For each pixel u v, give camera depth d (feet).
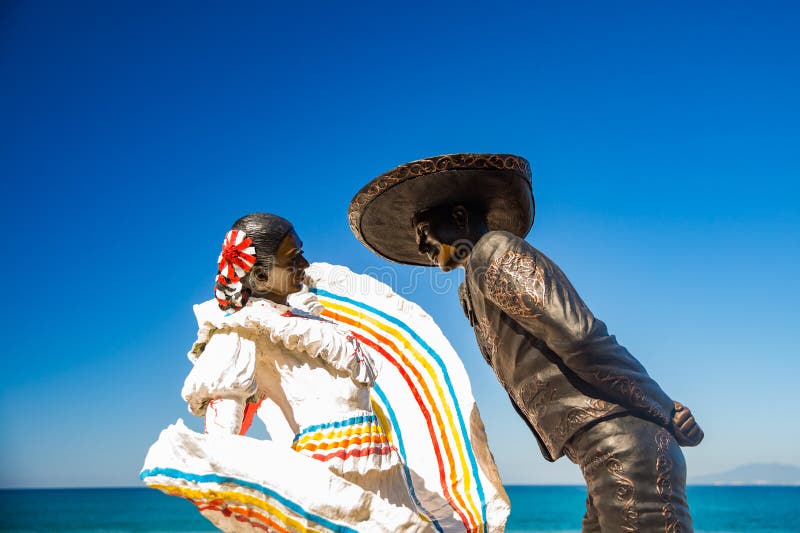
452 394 14.83
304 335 11.59
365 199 14.14
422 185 13.60
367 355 12.62
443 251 14.01
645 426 12.14
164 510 207.92
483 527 13.87
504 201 14.21
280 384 12.05
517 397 13.26
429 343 15.29
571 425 12.39
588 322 11.93
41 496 305.32
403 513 10.53
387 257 16.07
